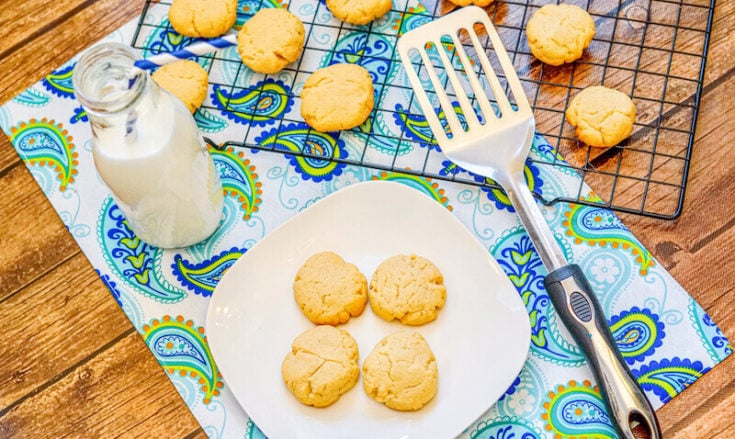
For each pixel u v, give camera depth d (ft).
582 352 2.73
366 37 3.16
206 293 2.92
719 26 3.07
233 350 2.83
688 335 2.81
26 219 3.01
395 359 2.73
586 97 2.97
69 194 3.03
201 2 3.12
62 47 3.18
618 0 3.12
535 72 3.08
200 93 3.06
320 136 3.05
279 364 2.83
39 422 2.85
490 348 2.78
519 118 2.93
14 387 2.88
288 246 2.92
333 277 2.83
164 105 2.68
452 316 2.84
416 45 2.97
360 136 3.05
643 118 3.00
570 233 2.93
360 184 2.90
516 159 2.91
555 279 2.74
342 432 2.75
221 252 2.97
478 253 2.85
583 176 2.96
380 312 2.82
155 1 3.22
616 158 2.97
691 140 2.93
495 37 2.96
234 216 3.00
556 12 3.05
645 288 2.86
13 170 3.06
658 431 2.61
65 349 2.90
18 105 3.13
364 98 3.01
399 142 3.03
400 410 2.75
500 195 2.97
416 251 2.91
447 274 2.88
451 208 2.97
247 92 3.11
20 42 3.19
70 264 2.96
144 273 2.94
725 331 2.81
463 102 2.94
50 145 3.08
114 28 3.20
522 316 2.76
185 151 2.71
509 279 2.80
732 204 2.91
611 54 3.08
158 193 2.72
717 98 3.00
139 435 2.81
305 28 3.18
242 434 2.79
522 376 2.81
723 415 2.75
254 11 3.21
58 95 3.13
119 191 2.72
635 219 2.92
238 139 3.06
